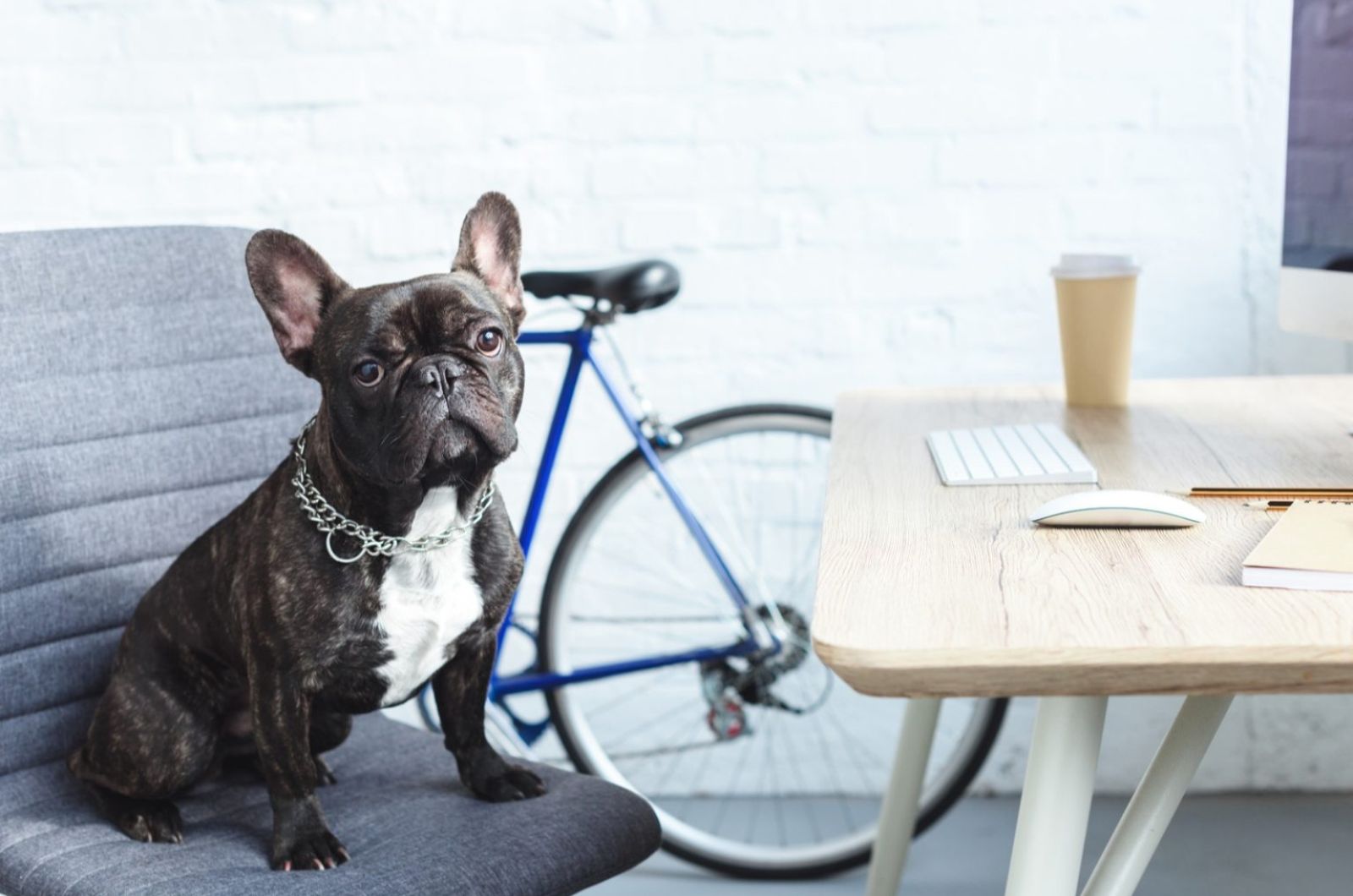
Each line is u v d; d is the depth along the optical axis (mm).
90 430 1343
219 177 2182
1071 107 2094
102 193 2180
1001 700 2021
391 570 1162
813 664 2281
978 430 1379
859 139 2133
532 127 2164
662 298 1839
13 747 1285
